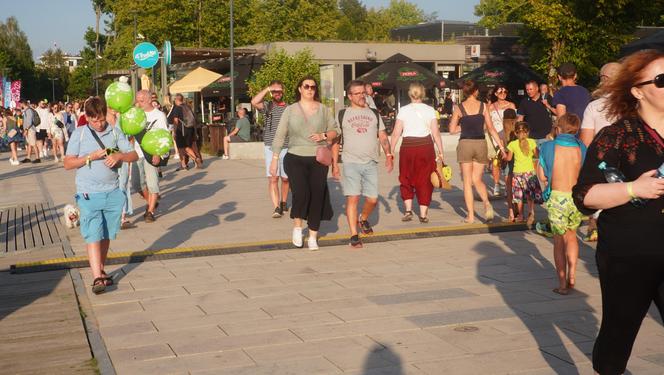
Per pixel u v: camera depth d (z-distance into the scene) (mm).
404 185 10852
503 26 46125
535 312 6266
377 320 6090
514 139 10398
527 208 11914
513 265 8055
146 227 10812
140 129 7375
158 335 5801
